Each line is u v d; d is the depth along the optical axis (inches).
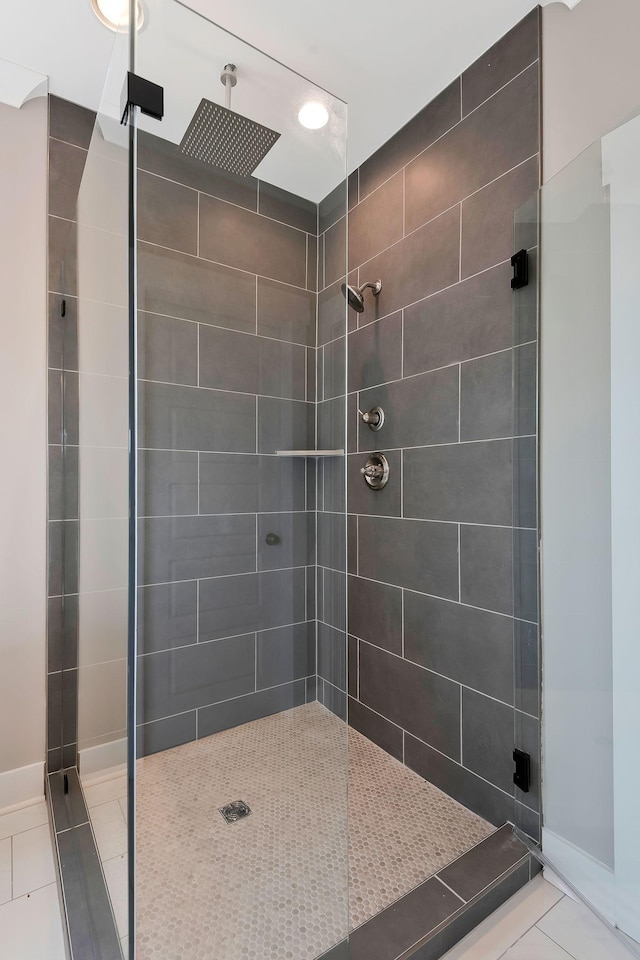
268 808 49.8
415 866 47.8
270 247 65.1
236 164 60.6
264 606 65.7
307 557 65.6
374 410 70.9
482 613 55.4
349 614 76.1
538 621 49.3
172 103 48.2
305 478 67.3
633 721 40.9
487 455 54.6
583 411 44.8
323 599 63.2
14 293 59.6
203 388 64.8
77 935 39.8
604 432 43.0
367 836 52.3
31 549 60.9
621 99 42.4
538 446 49.2
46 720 61.4
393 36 51.6
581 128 45.4
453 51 53.8
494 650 54.0
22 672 60.2
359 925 40.8
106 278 47.9
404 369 66.0
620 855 41.9
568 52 46.2
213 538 64.6
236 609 64.9
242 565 65.5
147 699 59.1
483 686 55.2
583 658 45.1
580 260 44.6
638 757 40.6
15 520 60.0
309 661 63.1
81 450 57.1
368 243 72.4
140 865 42.1
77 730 56.4
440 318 60.5
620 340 41.5
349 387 76.2
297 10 48.5
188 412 63.9
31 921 42.8
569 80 46.1
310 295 65.7
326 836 46.2
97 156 50.3
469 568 56.9
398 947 38.8
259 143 57.2
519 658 51.3
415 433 64.3
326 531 65.0
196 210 62.3
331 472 65.7
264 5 48.0
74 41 52.9
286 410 68.7
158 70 45.7
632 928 40.9
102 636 48.1
